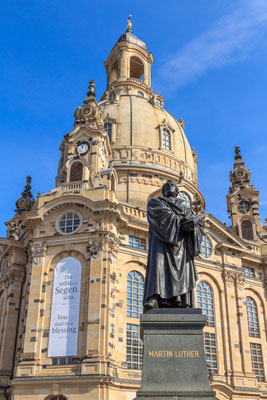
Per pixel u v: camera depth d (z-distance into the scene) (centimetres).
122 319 5459
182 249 1463
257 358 6456
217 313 6259
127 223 5938
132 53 9981
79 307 5144
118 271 5675
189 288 1420
